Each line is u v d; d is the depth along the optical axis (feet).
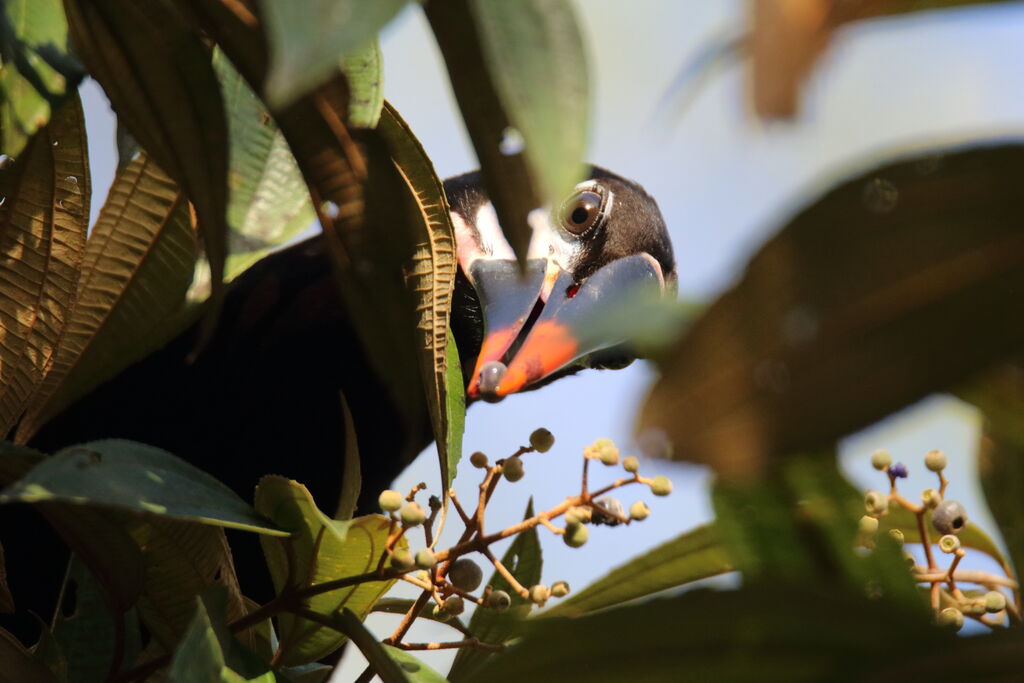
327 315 18.84
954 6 4.72
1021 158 4.48
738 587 5.24
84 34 7.88
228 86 10.35
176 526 8.92
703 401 4.25
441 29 5.70
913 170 4.50
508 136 5.74
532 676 5.32
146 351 11.18
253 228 10.52
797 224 4.42
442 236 8.39
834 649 5.23
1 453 7.90
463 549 8.98
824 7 3.79
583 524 8.97
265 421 18.72
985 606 8.59
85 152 10.49
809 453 4.45
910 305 4.42
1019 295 4.44
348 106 7.13
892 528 9.34
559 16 4.77
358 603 8.79
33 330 10.93
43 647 10.01
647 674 5.33
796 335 4.33
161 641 9.55
